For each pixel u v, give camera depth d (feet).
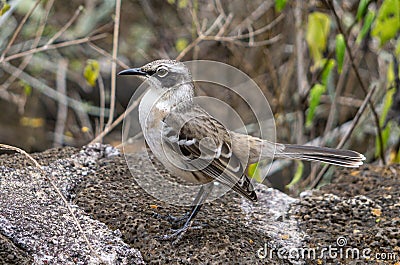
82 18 56.59
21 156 34.94
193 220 31.04
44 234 28.12
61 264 26.71
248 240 30.27
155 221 30.40
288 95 54.65
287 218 33.17
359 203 34.19
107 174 34.12
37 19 51.16
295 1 50.65
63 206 30.68
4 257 26.32
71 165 34.55
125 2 60.70
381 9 40.24
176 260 27.99
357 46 47.32
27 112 60.34
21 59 56.70
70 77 59.72
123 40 60.18
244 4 57.62
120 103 60.75
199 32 50.72
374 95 51.06
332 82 53.21
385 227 32.09
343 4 49.90
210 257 28.32
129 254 28.09
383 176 38.27
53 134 60.08
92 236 28.73
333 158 32.30
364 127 53.47
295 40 50.93
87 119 58.29
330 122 48.78
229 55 57.31
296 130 53.26
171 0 53.88
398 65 43.86
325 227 32.42
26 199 30.60
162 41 60.39
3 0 39.68
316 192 36.78
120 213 30.66
